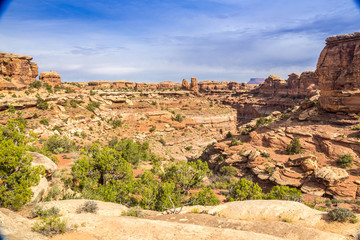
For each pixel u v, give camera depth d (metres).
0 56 81.06
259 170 41.12
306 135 48.34
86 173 24.03
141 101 130.88
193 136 98.50
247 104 181.62
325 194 31.62
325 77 57.25
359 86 50.34
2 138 20.48
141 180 24.64
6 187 14.48
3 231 7.65
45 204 13.91
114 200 21.23
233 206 13.41
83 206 14.59
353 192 29.72
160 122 103.56
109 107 99.38
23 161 15.71
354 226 9.40
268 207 12.45
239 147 52.25
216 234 8.62
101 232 9.54
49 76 116.31
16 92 73.38
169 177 29.58
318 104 61.44
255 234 8.40
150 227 9.58
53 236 9.09
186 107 140.88
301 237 8.68
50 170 22.84
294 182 35.31
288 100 153.25
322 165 38.53
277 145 49.38
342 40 55.31
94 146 27.30
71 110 77.75
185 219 11.90
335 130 46.97
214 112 135.62
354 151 39.66
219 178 42.12
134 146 47.22
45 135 56.34
